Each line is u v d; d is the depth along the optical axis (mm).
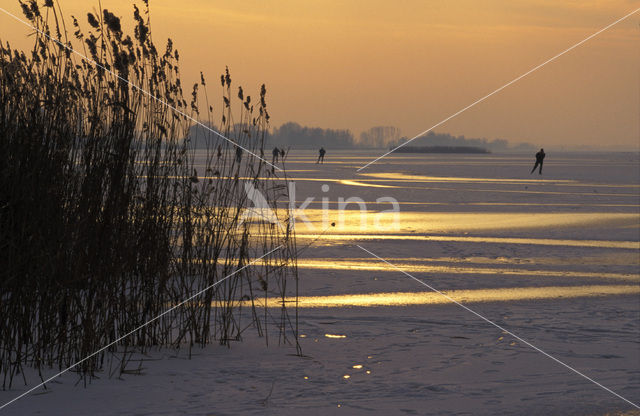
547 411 4402
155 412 4207
